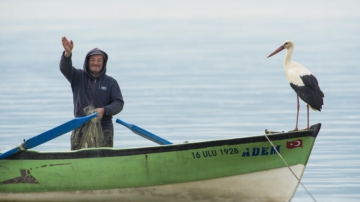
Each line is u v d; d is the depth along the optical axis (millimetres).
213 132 39938
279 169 23328
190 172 23562
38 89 64688
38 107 51281
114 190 23969
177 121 44531
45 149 34438
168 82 71375
